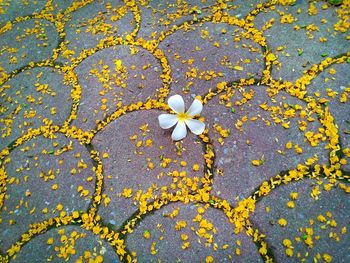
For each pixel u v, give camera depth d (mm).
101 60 671
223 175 500
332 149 501
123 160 534
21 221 500
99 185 515
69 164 544
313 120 532
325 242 432
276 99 565
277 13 682
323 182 476
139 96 604
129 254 452
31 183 534
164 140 545
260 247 438
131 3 758
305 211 457
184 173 504
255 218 459
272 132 531
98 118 589
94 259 452
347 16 648
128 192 498
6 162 564
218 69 618
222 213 468
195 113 506
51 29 758
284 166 497
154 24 711
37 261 463
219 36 667
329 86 566
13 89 662
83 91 630
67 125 592
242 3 711
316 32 639
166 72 628
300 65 601
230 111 561
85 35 724
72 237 474
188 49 657
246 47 641
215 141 532
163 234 462
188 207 477
